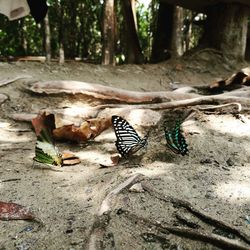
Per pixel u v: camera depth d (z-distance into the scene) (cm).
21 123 46
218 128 41
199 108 44
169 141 33
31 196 27
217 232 22
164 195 25
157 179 28
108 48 89
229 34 85
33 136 42
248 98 46
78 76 68
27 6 42
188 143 36
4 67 66
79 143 39
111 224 23
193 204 25
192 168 31
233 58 85
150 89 68
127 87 67
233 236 22
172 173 30
